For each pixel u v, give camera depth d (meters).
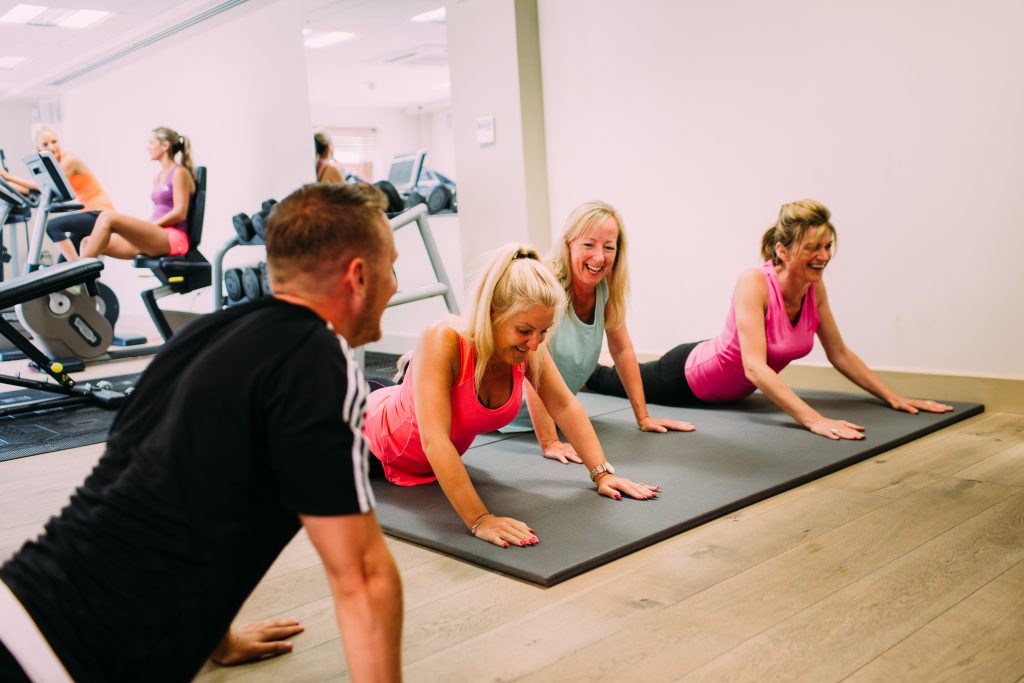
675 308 3.98
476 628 1.54
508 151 4.34
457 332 1.99
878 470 2.38
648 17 3.86
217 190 6.66
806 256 2.72
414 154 6.65
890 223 3.23
